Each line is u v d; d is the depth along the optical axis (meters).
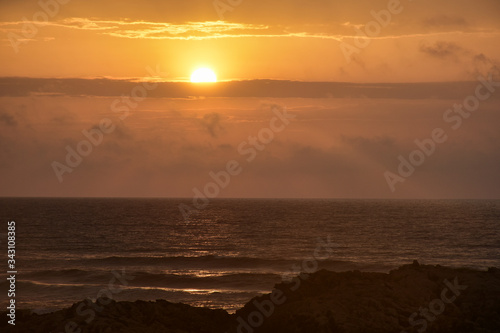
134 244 70.69
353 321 11.37
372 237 77.62
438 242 70.44
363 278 13.56
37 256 58.09
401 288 12.80
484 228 94.31
